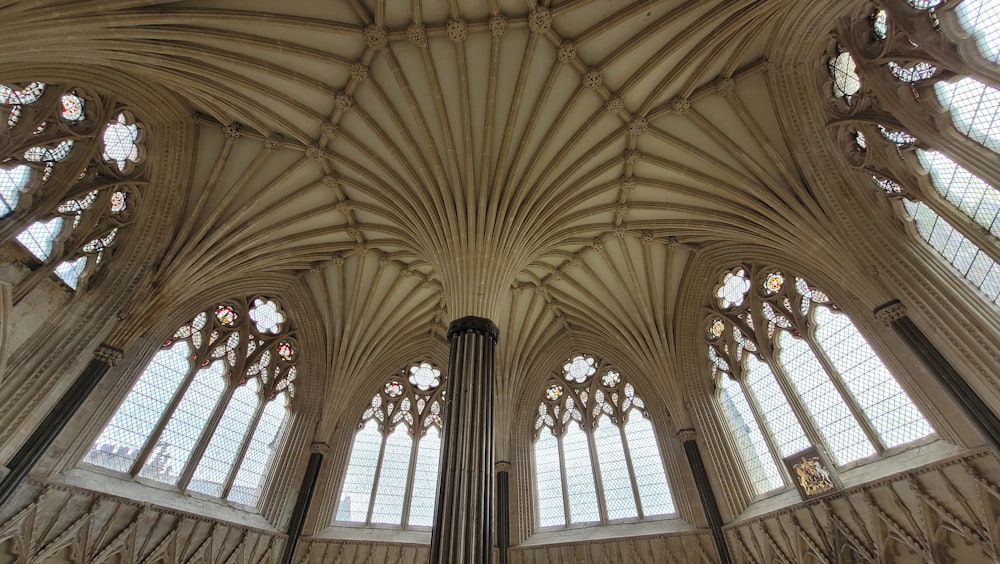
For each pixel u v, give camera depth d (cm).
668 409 1920
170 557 1446
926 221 1280
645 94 1478
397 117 1464
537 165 1554
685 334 1981
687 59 1376
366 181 1647
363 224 1853
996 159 1055
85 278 1422
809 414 1567
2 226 1213
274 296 2031
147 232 1570
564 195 1639
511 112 1457
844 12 1285
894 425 1347
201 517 1543
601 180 1694
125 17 1088
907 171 1276
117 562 1354
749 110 1515
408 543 1816
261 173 1653
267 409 1942
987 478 1117
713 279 1950
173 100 1512
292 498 1834
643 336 2011
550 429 2161
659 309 1997
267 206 1700
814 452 1455
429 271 2047
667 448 1895
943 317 1164
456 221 1508
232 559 1580
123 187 1519
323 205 1781
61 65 1270
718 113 1523
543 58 1391
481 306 1371
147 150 1554
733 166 1577
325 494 1897
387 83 1427
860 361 1459
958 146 1127
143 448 1545
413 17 1293
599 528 1838
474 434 1091
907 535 1231
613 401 2128
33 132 1268
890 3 1187
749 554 1556
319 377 2070
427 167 1518
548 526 1917
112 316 1449
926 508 1203
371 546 1791
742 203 1608
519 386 2195
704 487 1706
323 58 1345
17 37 958
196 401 1736
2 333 1208
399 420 2188
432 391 2253
